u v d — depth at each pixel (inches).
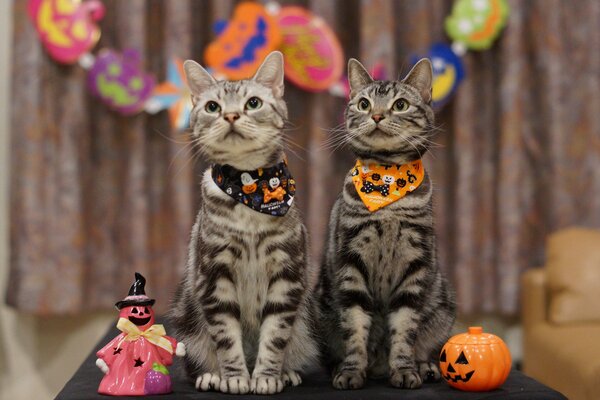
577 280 67.4
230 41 68.3
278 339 38.8
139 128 70.7
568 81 74.4
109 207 72.1
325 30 69.9
